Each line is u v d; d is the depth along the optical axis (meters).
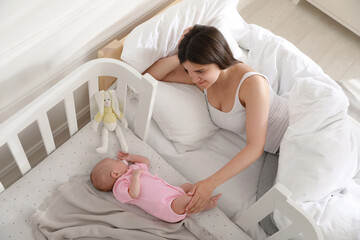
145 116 1.29
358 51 2.55
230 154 1.46
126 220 1.16
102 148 1.31
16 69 1.17
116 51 1.38
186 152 1.44
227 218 1.25
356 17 2.38
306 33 2.59
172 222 1.20
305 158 1.22
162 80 1.50
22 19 1.05
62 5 1.15
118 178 1.23
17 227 1.12
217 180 1.20
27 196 1.18
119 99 1.33
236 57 1.59
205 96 1.48
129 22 1.57
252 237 1.26
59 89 1.09
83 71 1.14
